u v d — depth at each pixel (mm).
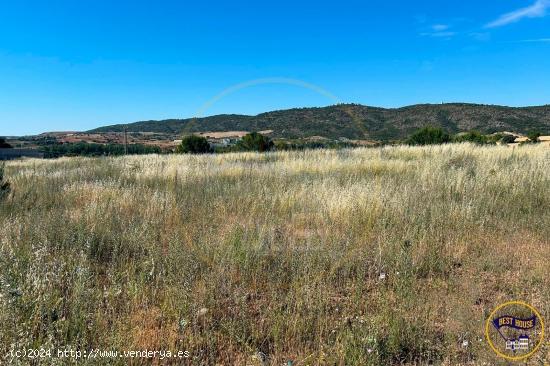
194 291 3580
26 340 2604
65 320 2990
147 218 5590
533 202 6617
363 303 3551
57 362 2469
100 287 3758
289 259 4301
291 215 6297
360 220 5695
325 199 6523
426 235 4922
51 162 18406
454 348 2836
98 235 4805
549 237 5156
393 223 5523
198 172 10266
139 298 3490
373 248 4703
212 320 3230
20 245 4250
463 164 10555
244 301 3393
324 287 3723
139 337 2943
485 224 5629
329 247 4508
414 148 16062
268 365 2719
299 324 3115
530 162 9812
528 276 3984
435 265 4301
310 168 11141
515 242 5055
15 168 15016
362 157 13055
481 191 7023
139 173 10516
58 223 5016
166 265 4082
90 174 11102
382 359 2750
